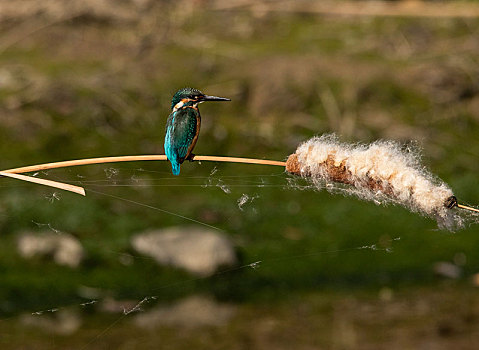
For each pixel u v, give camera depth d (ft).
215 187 49.14
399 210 47.19
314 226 46.03
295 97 56.08
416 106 56.80
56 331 37.11
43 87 53.88
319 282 42.09
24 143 50.57
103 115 53.16
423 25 64.85
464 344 36.09
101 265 42.09
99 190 47.57
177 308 39.75
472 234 45.78
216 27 63.93
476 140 55.06
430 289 41.52
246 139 53.21
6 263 41.42
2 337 36.32
